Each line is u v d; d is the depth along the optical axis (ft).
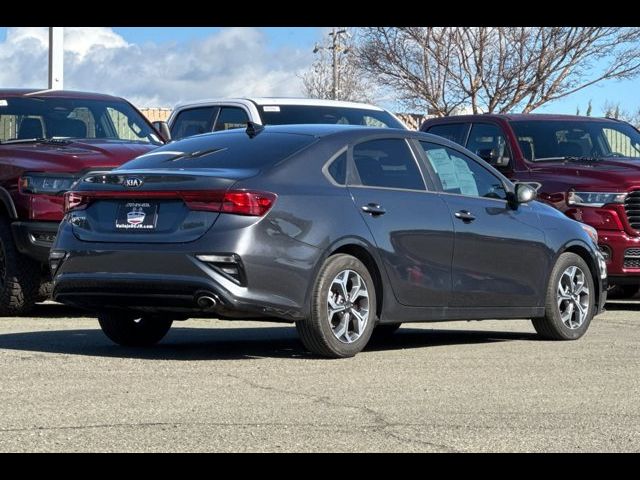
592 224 44.16
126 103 45.93
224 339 33.68
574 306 34.35
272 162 28.37
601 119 50.21
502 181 33.32
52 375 25.09
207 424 20.35
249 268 26.81
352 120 50.26
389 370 26.73
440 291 30.68
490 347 31.91
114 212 28.27
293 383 24.63
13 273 39.29
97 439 19.08
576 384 25.29
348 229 28.55
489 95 106.11
